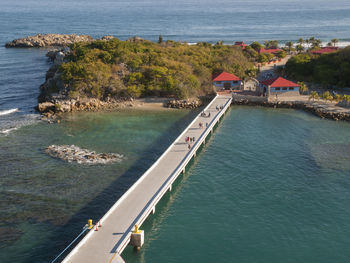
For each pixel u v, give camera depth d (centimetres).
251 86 11588
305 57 13338
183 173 5866
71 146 6875
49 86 10594
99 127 8100
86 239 3891
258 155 6575
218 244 4066
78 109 9444
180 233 4269
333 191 5222
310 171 5869
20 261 3738
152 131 7869
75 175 5688
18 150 6644
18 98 10488
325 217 4603
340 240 4153
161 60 11106
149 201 4706
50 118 8712
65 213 4619
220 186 5434
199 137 7188
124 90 10138
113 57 10975
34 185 5344
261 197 5091
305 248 4009
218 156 6550
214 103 9762
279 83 10312
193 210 4778
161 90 10212
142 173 5797
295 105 9712
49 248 3947
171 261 3791
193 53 13062
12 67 15475
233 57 13438
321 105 9481
